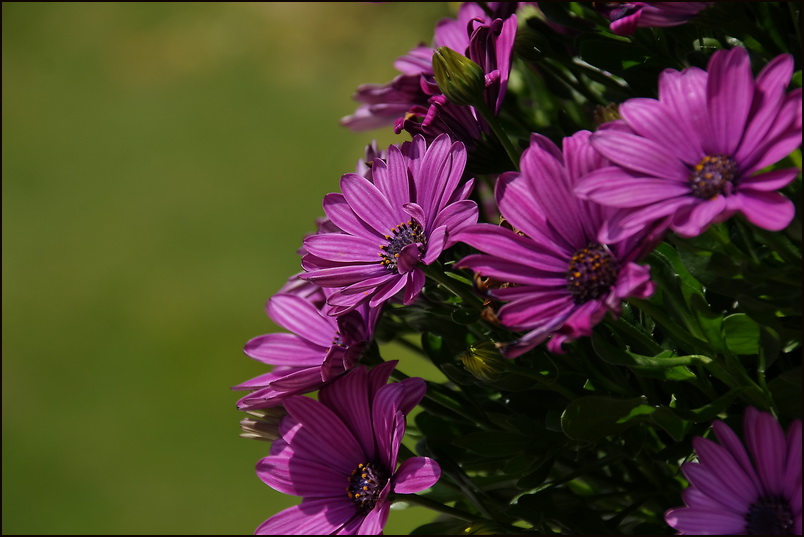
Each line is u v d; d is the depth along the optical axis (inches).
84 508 82.4
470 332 28.3
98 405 93.0
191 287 101.2
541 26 29.5
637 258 24.7
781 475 25.2
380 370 27.2
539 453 27.6
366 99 30.7
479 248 25.6
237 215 108.6
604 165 25.4
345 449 27.5
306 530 27.3
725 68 24.8
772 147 24.5
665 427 26.0
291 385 27.1
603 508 29.6
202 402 90.7
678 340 26.4
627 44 28.1
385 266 27.3
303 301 29.5
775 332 25.8
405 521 71.8
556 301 25.4
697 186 24.8
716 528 25.2
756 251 26.3
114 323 99.6
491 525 27.2
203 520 80.3
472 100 27.0
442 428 28.9
